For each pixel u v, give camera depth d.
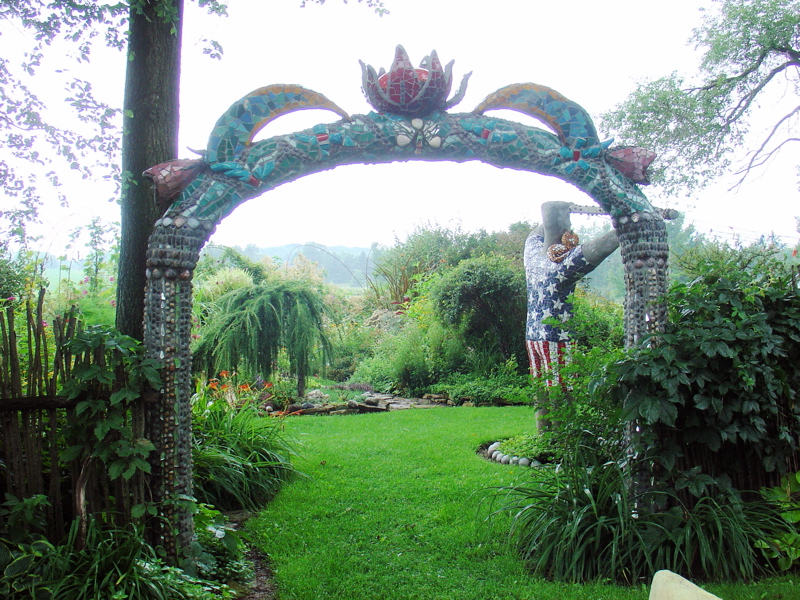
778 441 3.83
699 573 3.62
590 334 4.55
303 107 3.78
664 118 13.30
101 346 3.34
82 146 4.07
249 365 8.65
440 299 12.20
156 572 3.16
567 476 4.10
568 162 4.03
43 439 3.72
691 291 4.04
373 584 3.71
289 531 4.57
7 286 6.05
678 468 3.97
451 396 11.05
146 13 4.10
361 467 6.31
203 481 5.05
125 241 4.23
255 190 3.73
